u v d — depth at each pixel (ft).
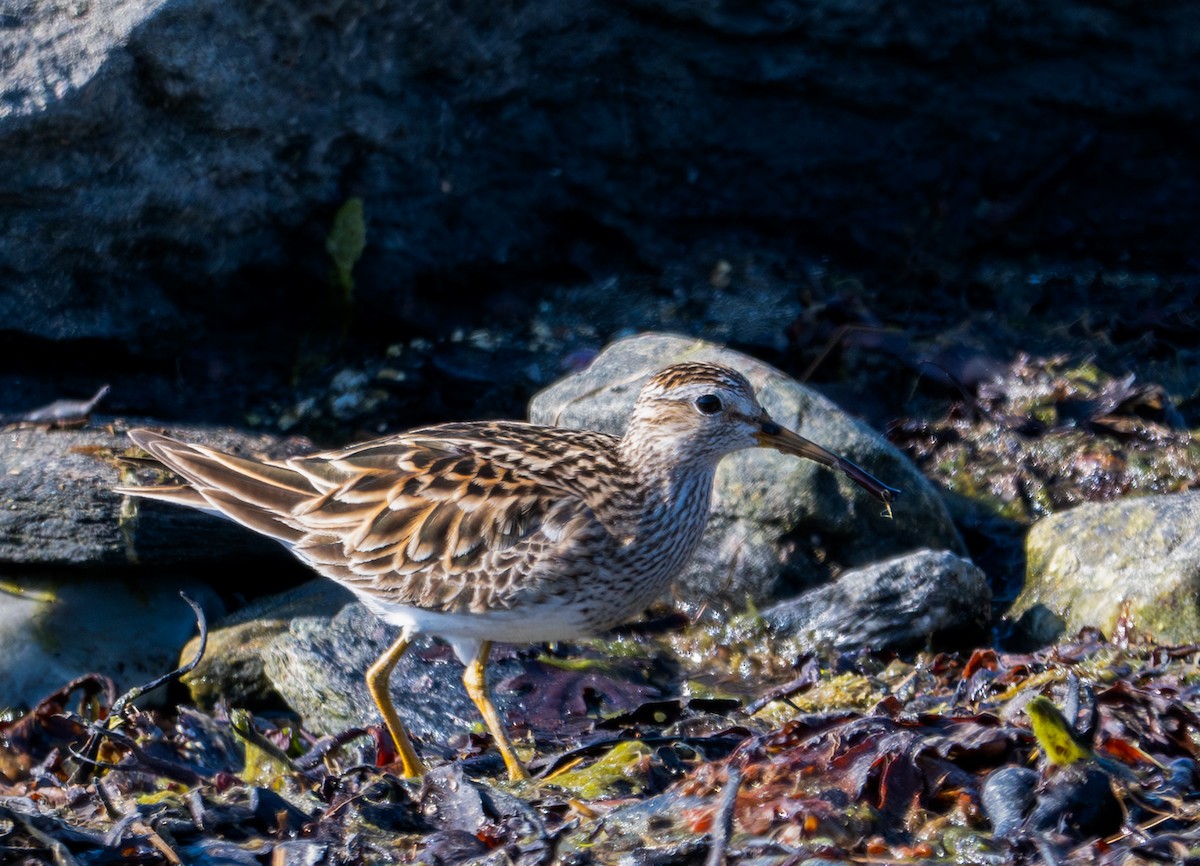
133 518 37.32
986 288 49.70
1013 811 25.48
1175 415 43.16
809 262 51.16
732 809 25.00
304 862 26.50
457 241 48.83
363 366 47.62
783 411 38.86
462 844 26.71
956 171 51.57
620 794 28.91
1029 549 38.68
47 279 43.11
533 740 33.68
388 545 32.65
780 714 33.50
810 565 37.93
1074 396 44.24
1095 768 25.77
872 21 49.08
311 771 32.83
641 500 32.60
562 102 48.67
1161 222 51.49
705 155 50.55
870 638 35.83
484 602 32.04
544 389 44.78
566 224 50.37
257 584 39.99
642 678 36.47
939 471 43.06
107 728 32.14
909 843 25.48
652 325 48.55
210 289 46.26
